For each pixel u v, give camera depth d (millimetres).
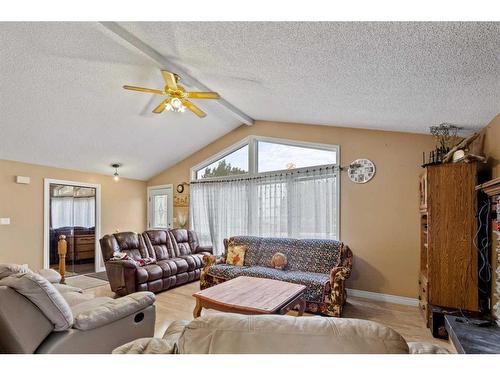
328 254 4020
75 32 2625
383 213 4090
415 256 3865
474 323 2252
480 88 2246
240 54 2529
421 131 3775
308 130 4785
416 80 2297
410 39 1754
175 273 4762
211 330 951
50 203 5348
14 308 1692
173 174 6629
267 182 5137
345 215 4355
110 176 6363
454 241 2930
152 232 5227
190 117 4891
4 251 4703
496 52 1752
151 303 2381
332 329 901
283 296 2793
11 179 4816
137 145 5344
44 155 4902
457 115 2910
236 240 4828
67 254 5609
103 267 6141
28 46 2752
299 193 4777
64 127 4258
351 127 4363
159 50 2832
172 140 5512
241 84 3412
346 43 1950
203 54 2738
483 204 2848
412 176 3932
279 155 5133
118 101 3977
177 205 6512
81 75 3307
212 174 6062
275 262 4148
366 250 4180
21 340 1704
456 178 2945
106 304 2172
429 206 3035
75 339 1869
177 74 3232
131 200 6762
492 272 2715
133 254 4742
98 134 4672
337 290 3355
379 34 1766
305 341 878
